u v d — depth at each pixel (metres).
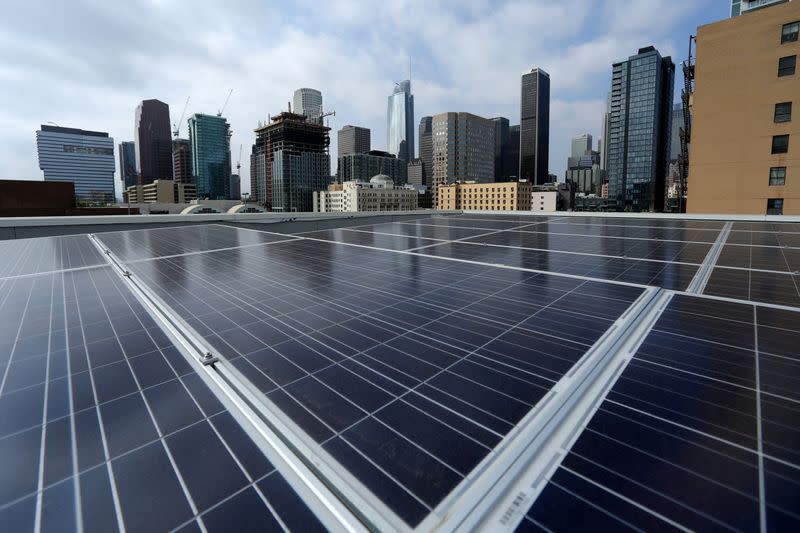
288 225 25.50
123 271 9.27
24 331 5.64
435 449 3.06
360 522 2.44
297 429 3.31
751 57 37.38
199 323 5.92
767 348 4.86
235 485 2.73
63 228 18.14
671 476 2.74
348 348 5.00
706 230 17.72
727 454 2.95
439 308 6.58
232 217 23.89
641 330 5.52
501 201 176.12
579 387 3.95
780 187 37.25
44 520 2.43
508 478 2.73
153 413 3.59
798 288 7.68
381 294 7.47
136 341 5.28
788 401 3.67
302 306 6.75
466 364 4.51
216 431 3.33
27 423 3.44
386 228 20.47
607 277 8.73
